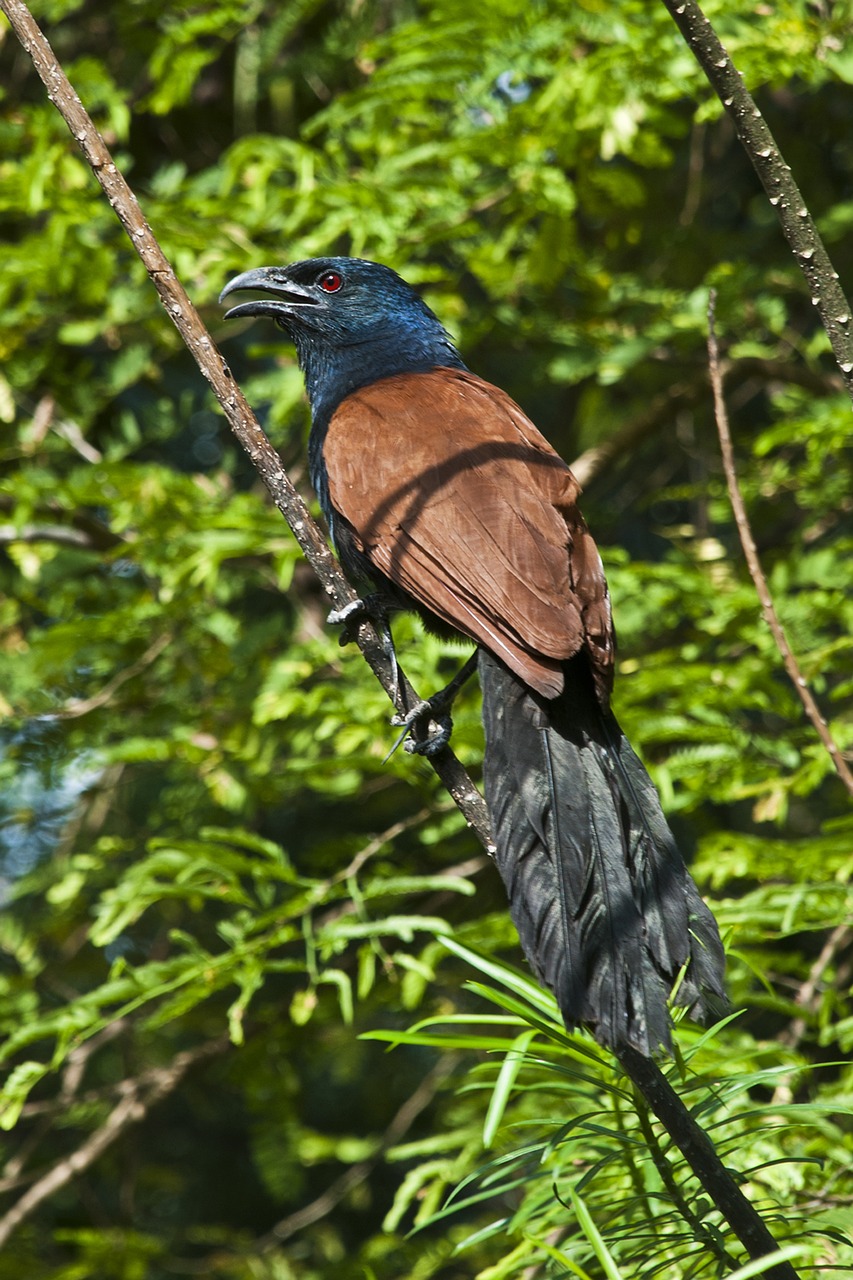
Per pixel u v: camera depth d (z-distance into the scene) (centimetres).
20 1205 1138
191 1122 1606
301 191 1034
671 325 1144
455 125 1099
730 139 1391
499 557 620
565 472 691
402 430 713
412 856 1212
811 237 506
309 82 1259
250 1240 1382
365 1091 1443
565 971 474
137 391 1458
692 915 492
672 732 900
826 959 878
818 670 966
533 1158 564
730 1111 683
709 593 1047
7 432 1275
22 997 1134
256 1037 1131
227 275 1138
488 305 1211
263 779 1075
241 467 1377
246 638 1134
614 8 1031
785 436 1025
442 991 1182
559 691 544
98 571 1242
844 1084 764
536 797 523
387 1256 1154
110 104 1092
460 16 1009
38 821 1308
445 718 583
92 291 1123
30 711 1138
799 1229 580
